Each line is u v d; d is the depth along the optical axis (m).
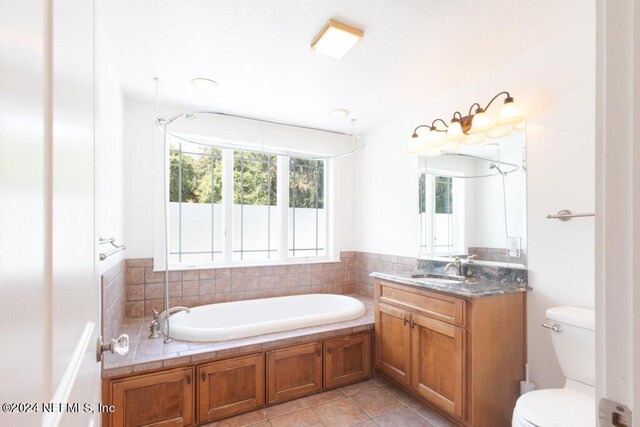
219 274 2.98
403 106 2.87
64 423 0.56
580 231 1.76
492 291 1.82
